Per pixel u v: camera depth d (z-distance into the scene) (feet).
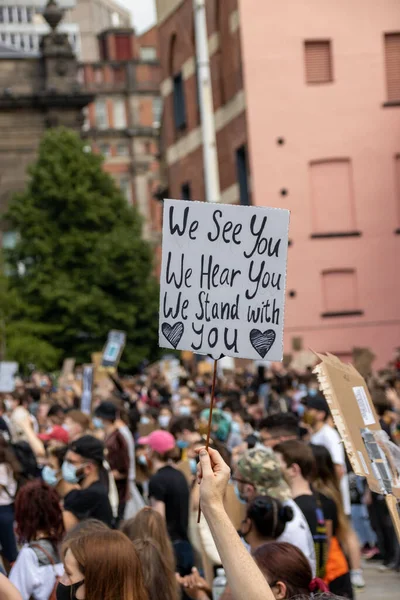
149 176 420.36
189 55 165.48
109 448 44.19
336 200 143.54
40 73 289.94
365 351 83.41
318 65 144.25
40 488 28.37
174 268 19.86
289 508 27.84
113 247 241.35
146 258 245.65
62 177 244.01
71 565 20.26
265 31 143.43
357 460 18.75
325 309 142.92
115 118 423.23
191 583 33.01
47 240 243.19
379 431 19.04
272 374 104.42
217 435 53.06
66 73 289.33
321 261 142.92
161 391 106.32
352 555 33.47
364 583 50.75
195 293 19.80
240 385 100.63
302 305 142.51
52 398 90.84
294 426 36.99
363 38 144.15
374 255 143.23
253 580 16.78
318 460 33.55
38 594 28.17
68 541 20.51
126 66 423.64
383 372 88.48
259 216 19.60
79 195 242.99
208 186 116.78
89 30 504.02
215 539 17.11
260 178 142.92
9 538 40.16
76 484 36.91
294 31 143.54
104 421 48.70
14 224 247.29
